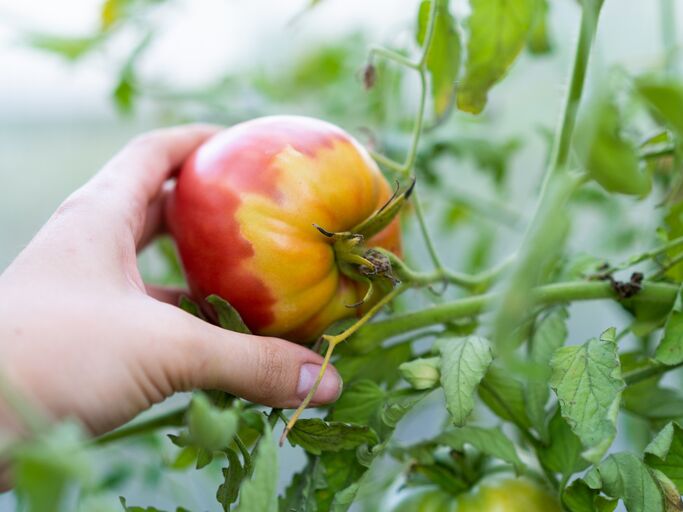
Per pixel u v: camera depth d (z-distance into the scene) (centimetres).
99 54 41
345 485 25
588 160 22
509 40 26
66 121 61
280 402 24
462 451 28
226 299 24
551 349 27
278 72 52
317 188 24
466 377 23
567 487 23
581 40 23
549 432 26
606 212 41
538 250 18
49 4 51
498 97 50
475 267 45
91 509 14
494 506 27
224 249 24
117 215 25
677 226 27
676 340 24
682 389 34
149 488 40
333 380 25
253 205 24
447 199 41
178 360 22
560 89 26
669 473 22
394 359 28
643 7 51
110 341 21
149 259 49
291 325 25
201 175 25
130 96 41
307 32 54
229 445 22
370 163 26
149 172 30
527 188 54
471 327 29
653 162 30
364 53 46
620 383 22
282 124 25
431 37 26
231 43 58
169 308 22
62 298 21
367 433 23
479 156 39
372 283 25
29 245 23
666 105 24
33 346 20
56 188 62
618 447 41
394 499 29
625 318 39
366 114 44
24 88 59
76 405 20
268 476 18
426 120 41
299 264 24
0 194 60
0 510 41
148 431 29
